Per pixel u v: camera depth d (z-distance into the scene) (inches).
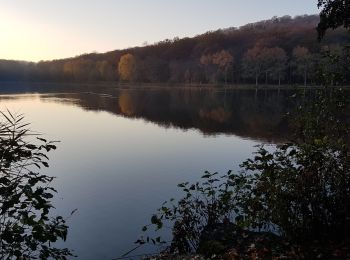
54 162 817.5
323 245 258.4
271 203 275.7
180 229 335.9
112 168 769.6
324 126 314.5
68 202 557.6
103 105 2390.5
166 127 1401.3
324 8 503.8
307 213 268.7
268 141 1059.3
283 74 4224.9
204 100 2751.0
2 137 206.8
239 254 274.5
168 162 821.9
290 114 343.9
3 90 4621.1
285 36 5561.0
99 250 401.7
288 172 274.1
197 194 553.3
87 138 1151.6
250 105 2256.4
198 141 1086.4
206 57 5487.2
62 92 4151.1
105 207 534.6
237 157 862.5
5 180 198.4
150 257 316.5
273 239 288.2
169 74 6033.5
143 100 2832.2
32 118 1656.0
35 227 199.6
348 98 313.1
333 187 272.7
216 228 325.4
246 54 5044.3
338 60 327.9
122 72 6269.7
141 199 570.6
